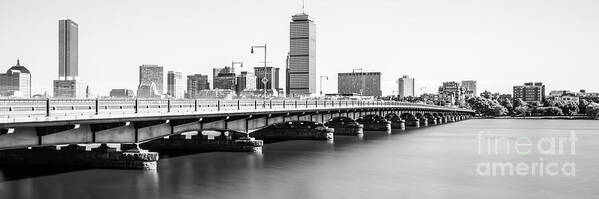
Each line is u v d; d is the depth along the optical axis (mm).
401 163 61531
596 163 62531
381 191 43625
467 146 86312
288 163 60031
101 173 48562
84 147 51312
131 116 45469
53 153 51875
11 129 36875
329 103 98500
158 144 73250
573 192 44031
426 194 42688
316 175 51469
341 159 65000
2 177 46156
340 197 41000
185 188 43344
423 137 109562
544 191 44406
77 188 42156
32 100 37625
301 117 88000
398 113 153500
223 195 41125
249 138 70500
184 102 55188
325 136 95562
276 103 77750
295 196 41125
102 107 44062
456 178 50500
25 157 52312
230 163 59094
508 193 43500
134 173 49000
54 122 38562
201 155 66375
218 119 62719
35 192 40656
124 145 50906
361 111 120000
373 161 63125
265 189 43750
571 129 155875
